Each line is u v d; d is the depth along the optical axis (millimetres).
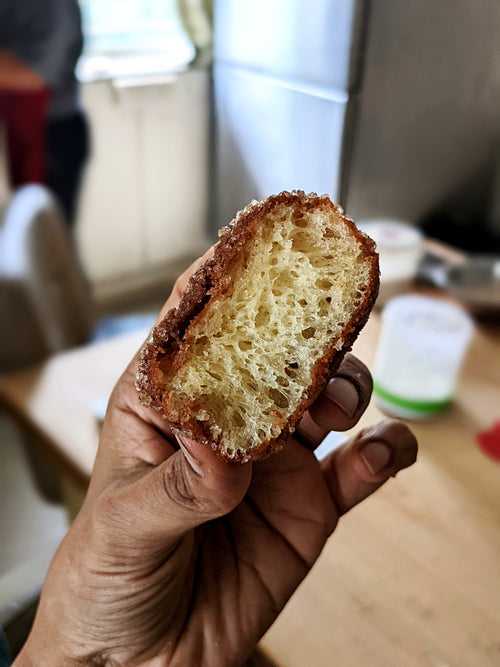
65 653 183
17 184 644
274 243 142
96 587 163
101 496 155
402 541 232
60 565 168
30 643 189
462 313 324
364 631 201
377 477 200
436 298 372
